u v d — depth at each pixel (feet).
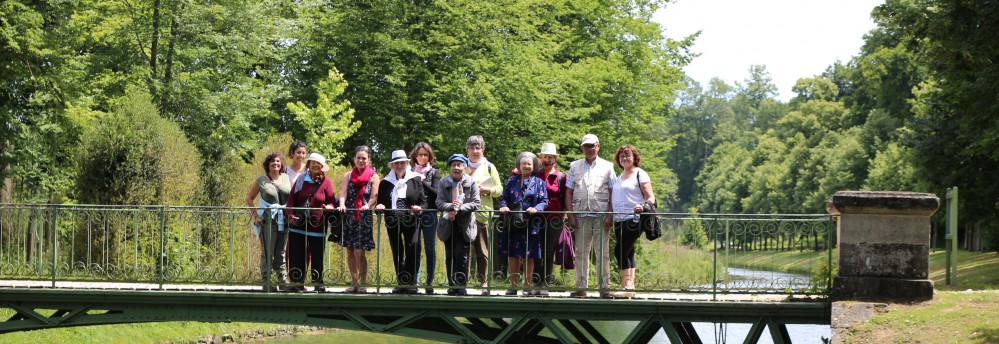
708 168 416.05
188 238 46.62
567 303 37.40
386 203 38.75
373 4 96.58
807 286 37.50
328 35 97.91
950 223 55.57
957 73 71.51
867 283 35.63
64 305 40.47
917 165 100.12
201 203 66.54
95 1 78.02
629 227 37.65
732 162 371.15
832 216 37.22
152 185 60.03
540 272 38.42
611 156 103.76
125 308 40.22
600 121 106.42
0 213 42.91
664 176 117.80
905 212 35.47
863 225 35.86
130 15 79.56
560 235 38.27
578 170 38.63
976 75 70.79
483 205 39.63
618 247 38.27
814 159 254.47
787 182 270.26
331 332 73.72
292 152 40.86
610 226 38.27
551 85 98.73
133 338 58.49
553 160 38.83
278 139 78.95
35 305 40.63
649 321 37.32
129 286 41.11
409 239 38.52
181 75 80.74
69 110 74.54
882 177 175.94
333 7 101.81
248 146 84.74
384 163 95.40
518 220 37.73
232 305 39.42
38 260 42.83
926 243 35.42
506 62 95.66
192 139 79.82
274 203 40.45
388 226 38.70
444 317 38.17
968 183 97.30
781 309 36.55
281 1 95.96
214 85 85.35
